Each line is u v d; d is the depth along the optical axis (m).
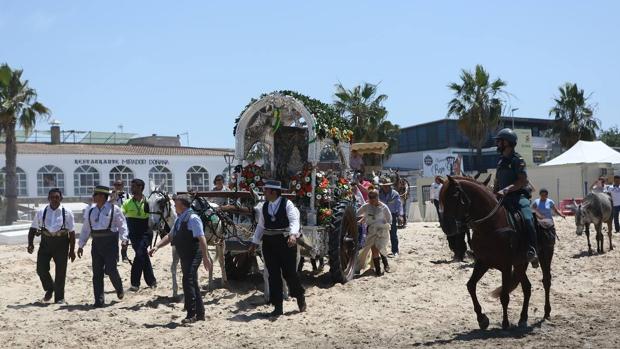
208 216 11.22
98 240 10.94
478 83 42.50
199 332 8.89
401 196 23.86
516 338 8.14
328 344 8.16
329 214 12.16
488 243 8.32
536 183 35.25
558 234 20.75
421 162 55.56
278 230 9.73
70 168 46.03
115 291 12.35
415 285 12.29
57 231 11.24
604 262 14.96
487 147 53.03
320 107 12.42
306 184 12.20
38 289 12.98
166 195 11.98
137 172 48.41
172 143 60.88
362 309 10.22
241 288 12.23
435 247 18.00
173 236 9.57
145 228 12.22
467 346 7.77
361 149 19.30
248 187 12.71
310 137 12.24
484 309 10.13
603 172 33.34
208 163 51.25
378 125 42.97
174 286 11.17
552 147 56.94
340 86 43.16
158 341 8.49
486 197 8.31
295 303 10.81
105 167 47.25
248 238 11.98
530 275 13.11
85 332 9.09
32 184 44.72
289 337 8.56
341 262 12.55
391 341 8.23
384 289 11.95
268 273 10.25
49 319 9.98
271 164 13.46
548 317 9.17
